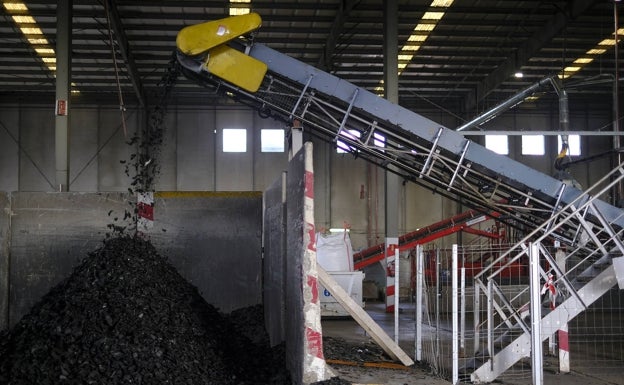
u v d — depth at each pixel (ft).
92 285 25.34
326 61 73.92
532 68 82.38
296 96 37.55
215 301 34.96
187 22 68.74
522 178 36.27
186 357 21.93
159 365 20.49
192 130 90.79
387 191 59.41
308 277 20.13
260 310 34.32
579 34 72.38
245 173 91.15
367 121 37.73
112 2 63.72
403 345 37.58
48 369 19.86
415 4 65.92
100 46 73.61
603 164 95.40
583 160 56.29
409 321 51.65
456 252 26.45
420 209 95.04
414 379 26.35
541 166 95.14
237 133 91.50
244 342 29.12
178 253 34.91
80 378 19.31
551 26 69.15
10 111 89.40
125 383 19.29
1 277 33.45
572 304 27.12
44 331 22.45
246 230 35.37
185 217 35.09
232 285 35.09
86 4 63.46
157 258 31.24
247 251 35.29
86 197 34.27
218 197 35.29
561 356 30.22
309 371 19.92
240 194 35.40
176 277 31.55
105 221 34.32
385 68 58.70
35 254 33.73
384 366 28.99
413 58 79.20
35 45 73.82
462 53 77.61
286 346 24.25
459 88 89.86
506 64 79.36
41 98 89.35
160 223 34.94
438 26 70.64
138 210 34.78
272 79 37.78
